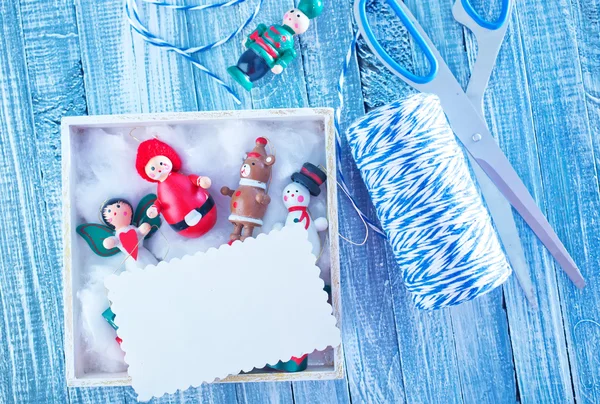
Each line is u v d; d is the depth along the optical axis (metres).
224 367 0.43
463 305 0.49
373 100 0.49
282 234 0.43
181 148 0.46
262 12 0.49
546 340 0.49
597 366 0.49
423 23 0.49
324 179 0.45
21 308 0.49
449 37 0.49
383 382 0.49
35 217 0.49
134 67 0.49
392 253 0.49
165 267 0.43
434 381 0.49
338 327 0.44
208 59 0.49
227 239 0.47
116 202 0.45
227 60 0.49
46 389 0.49
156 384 0.43
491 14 0.50
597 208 0.49
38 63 0.49
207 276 0.43
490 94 0.49
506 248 0.48
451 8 0.49
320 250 0.46
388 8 0.49
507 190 0.48
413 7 0.49
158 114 0.44
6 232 0.49
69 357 0.44
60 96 0.49
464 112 0.47
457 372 0.49
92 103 0.49
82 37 0.49
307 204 0.45
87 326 0.45
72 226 0.44
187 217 0.44
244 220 0.44
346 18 0.49
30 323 0.49
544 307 0.49
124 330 0.43
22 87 0.49
